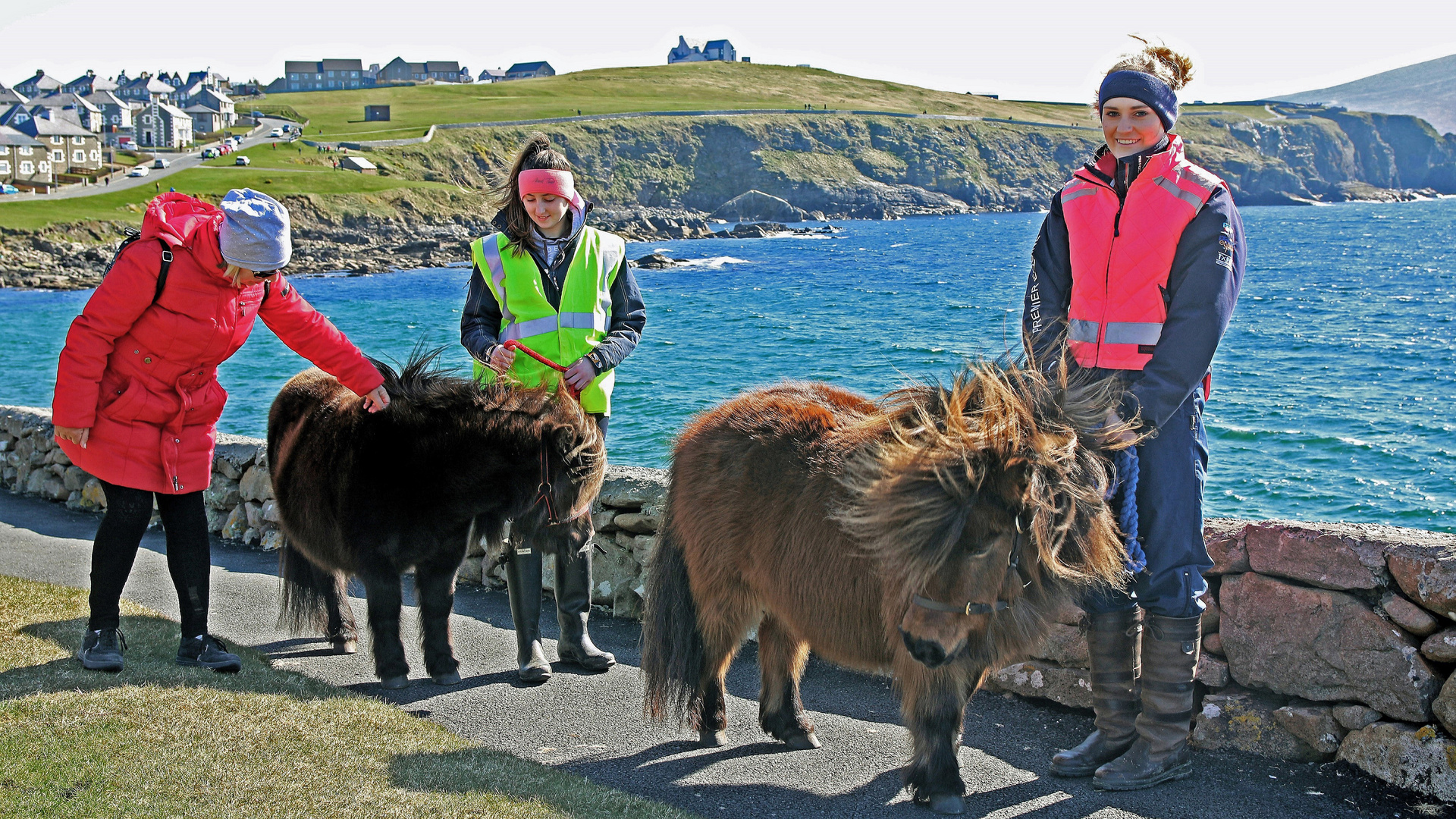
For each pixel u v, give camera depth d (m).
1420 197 184.62
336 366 4.57
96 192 92.19
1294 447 17.73
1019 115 193.12
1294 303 38.16
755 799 3.61
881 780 3.79
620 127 144.25
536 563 4.88
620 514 5.96
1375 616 3.65
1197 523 3.57
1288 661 3.85
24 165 101.56
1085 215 3.74
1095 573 3.26
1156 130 3.61
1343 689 3.72
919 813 3.49
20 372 30.53
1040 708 4.51
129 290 4.15
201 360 4.39
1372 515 14.27
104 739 3.54
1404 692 3.57
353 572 4.74
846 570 3.58
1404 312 35.25
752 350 28.88
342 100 170.38
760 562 3.88
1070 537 3.21
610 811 3.29
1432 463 16.59
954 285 47.59
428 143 126.38
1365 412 20.12
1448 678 3.45
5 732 3.55
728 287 48.56
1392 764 3.56
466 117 148.50
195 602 4.53
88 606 5.21
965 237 90.56
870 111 169.38
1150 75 3.54
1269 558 3.91
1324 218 114.88
